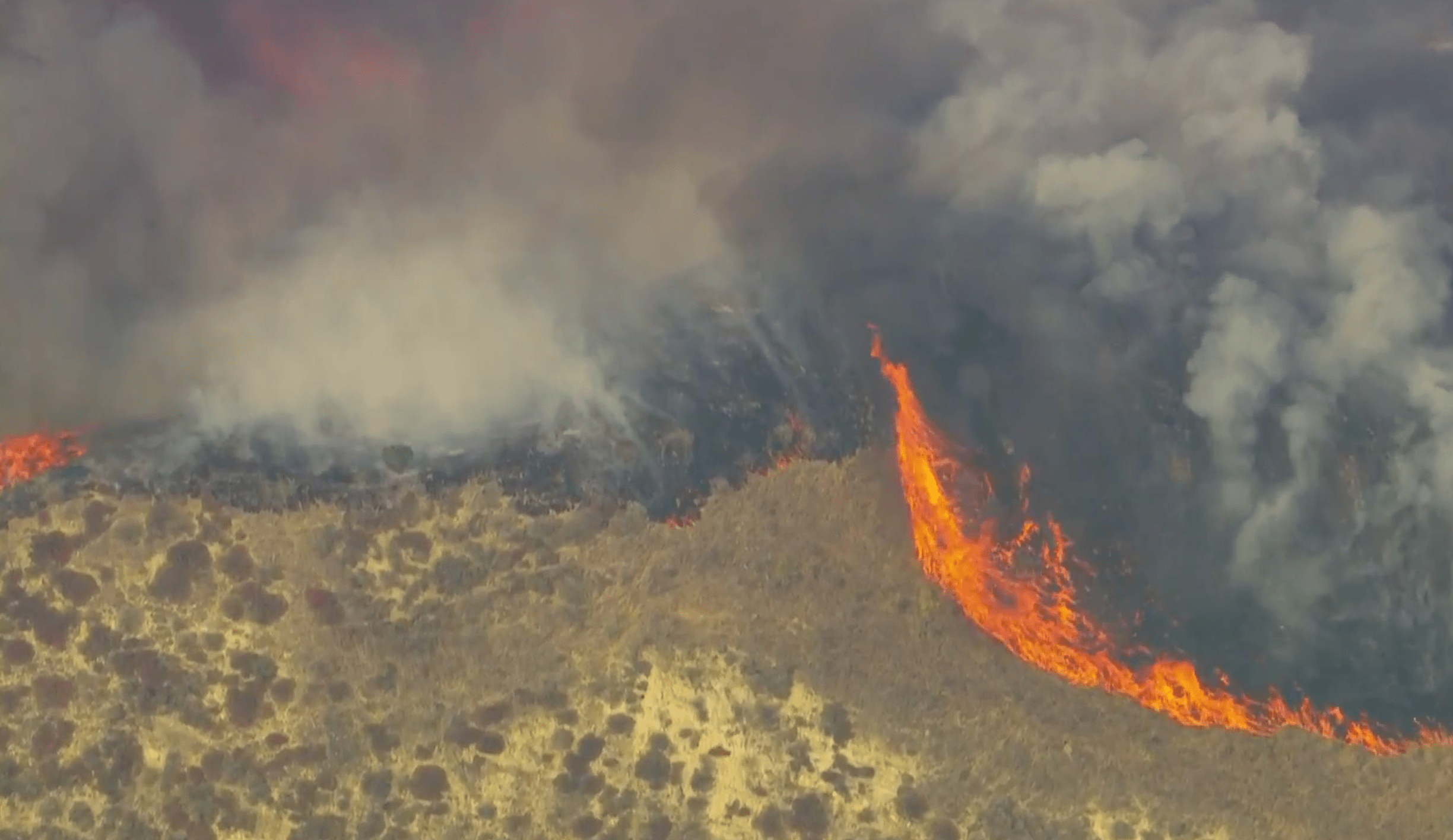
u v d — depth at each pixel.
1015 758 100.25
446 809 99.44
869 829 98.25
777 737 100.62
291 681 102.62
